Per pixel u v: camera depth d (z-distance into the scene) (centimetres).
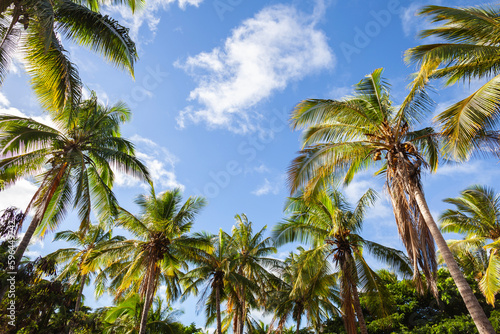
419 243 965
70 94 1096
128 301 2084
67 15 957
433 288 945
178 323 2292
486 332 764
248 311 2705
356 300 1517
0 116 1305
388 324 2262
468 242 2003
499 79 811
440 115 893
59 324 1113
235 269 2402
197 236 2073
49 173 1302
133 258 2020
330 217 1736
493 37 888
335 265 1605
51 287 1138
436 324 2161
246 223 2720
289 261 2655
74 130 1439
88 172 1563
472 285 2311
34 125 1382
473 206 1948
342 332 2420
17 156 1282
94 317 1323
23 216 1082
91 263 1831
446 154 960
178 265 2064
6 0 759
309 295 1741
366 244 1633
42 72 1025
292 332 2928
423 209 963
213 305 2500
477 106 805
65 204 1375
